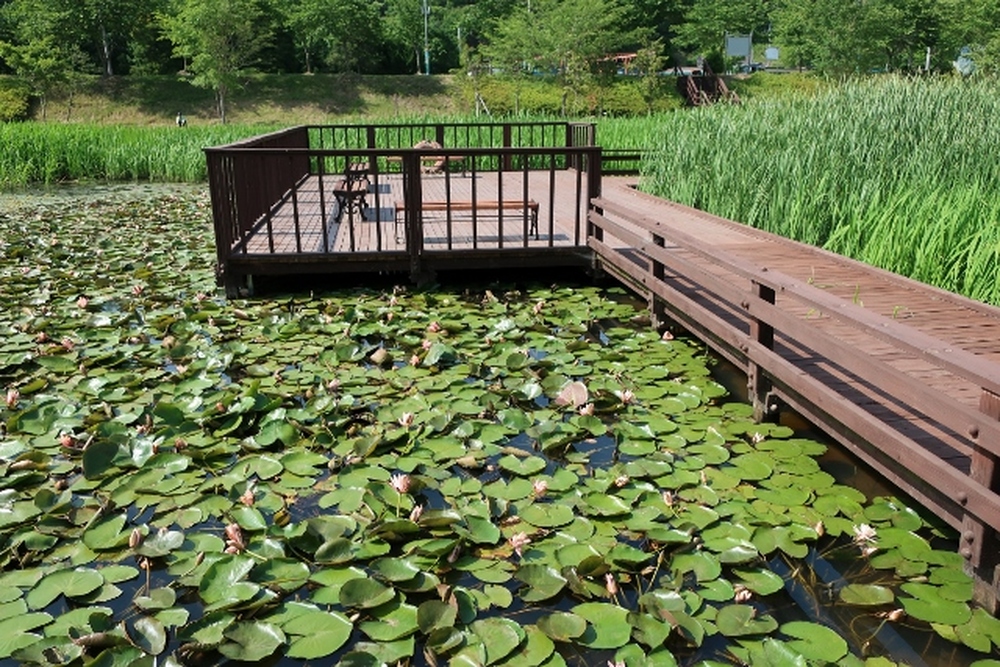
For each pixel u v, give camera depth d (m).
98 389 4.05
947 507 2.54
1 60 33.81
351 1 33.88
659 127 11.79
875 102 7.47
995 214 5.12
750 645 2.24
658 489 3.11
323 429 3.57
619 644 2.24
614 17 29.16
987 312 4.40
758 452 3.41
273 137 8.16
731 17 35.41
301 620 2.35
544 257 6.32
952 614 2.35
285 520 2.90
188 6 28.84
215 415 3.72
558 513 2.95
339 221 7.40
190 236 8.59
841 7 26.61
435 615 2.33
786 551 2.66
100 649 2.22
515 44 30.22
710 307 4.79
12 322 5.21
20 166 14.37
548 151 6.17
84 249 7.68
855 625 2.35
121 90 31.30
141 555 2.68
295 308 5.75
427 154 6.00
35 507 2.96
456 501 3.01
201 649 2.20
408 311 5.49
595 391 4.05
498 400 3.89
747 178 7.48
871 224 5.96
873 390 3.46
